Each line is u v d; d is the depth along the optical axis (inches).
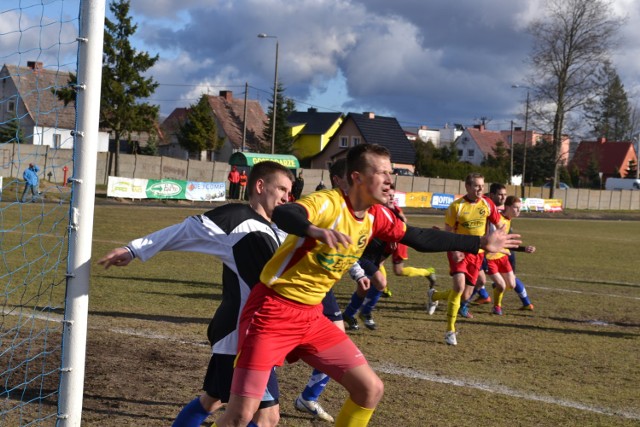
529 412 214.4
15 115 190.5
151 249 147.5
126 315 335.0
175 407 204.1
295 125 2691.9
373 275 305.3
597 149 3531.0
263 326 142.3
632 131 3806.6
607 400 231.5
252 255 152.0
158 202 1318.9
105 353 259.4
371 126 2637.8
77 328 147.8
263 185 160.9
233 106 2699.3
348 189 146.7
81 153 146.0
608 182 3065.9
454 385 241.3
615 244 992.9
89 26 146.0
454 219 343.6
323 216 141.8
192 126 2203.5
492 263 394.9
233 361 148.6
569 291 511.5
